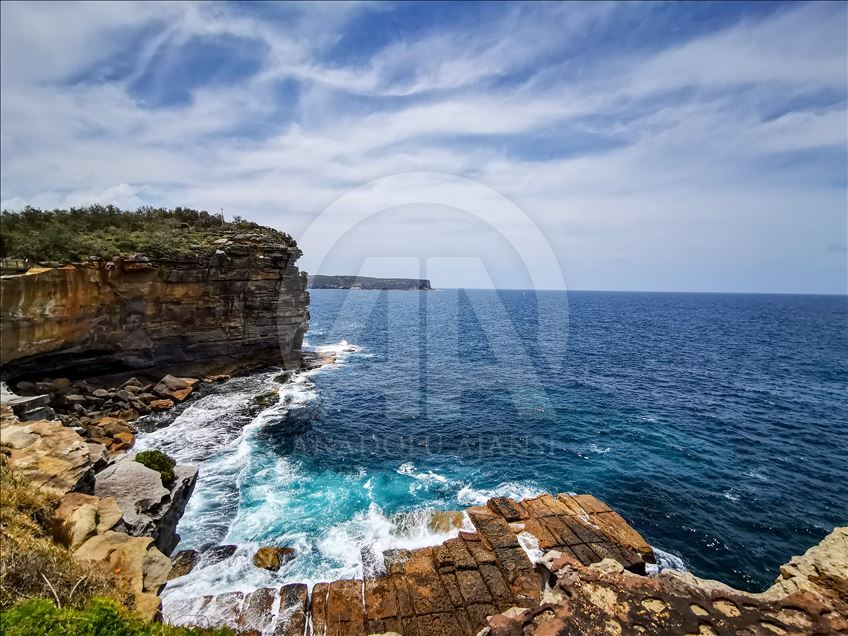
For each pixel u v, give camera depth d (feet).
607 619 15.40
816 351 181.37
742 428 85.30
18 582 23.52
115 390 86.22
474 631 34.45
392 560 41.96
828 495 60.85
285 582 40.06
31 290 72.54
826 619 15.39
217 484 57.67
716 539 51.13
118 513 36.76
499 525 46.93
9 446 42.60
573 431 78.07
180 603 36.94
